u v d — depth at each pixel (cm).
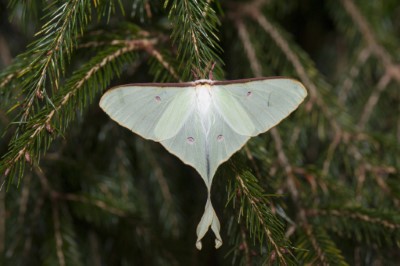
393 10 84
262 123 59
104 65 62
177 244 78
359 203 69
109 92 58
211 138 59
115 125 79
